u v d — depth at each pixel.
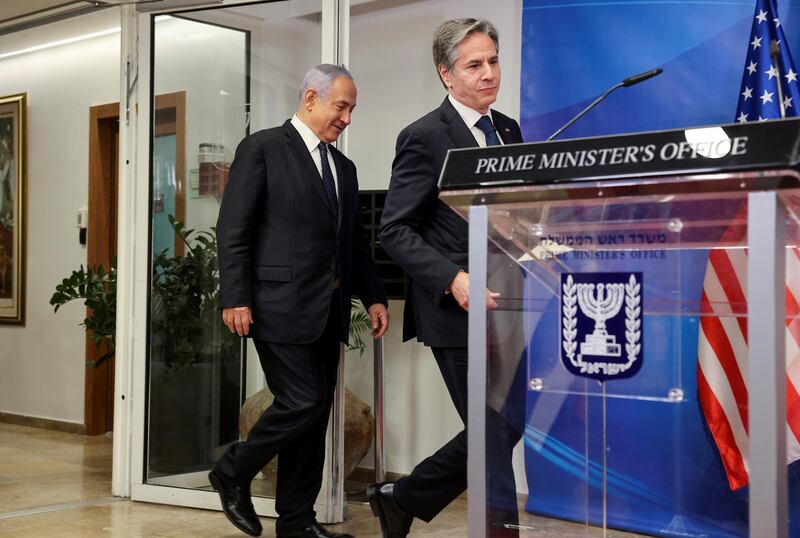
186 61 3.87
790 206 1.41
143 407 3.83
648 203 1.42
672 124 3.54
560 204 1.49
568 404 1.53
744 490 1.47
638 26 3.59
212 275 3.80
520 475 1.58
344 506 3.58
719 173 1.31
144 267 3.89
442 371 2.62
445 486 2.63
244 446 3.04
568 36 3.71
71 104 6.26
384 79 4.43
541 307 1.56
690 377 1.43
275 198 3.05
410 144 2.59
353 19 4.54
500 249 1.59
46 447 5.52
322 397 3.04
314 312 3.01
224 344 3.76
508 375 1.59
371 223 4.16
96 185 6.06
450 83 2.65
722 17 3.46
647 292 1.46
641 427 1.47
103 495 3.99
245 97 3.75
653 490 1.47
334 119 3.10
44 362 6.38
